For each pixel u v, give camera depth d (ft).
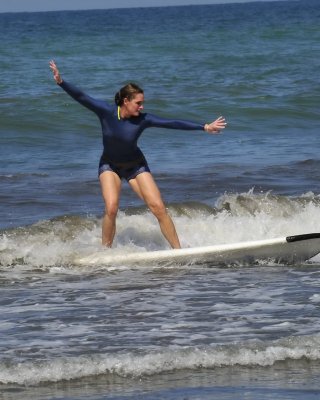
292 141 226.99
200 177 177.68
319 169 185.88
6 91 327.67
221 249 116.26
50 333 86.07
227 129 245.65
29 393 71.72
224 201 144.56
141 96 111.14
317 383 74.13
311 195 150.30
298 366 77.87
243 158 200.44
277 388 73.00
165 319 90.84
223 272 113.39
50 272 114.21
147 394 71.82
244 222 135.33
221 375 75.82
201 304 96.73
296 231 133.39
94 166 192.95
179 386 73.51
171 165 191.52
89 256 118.42
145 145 218.59
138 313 93.30
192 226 132.98
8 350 80.74
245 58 491.72
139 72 409.69
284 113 268.21
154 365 77.20
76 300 99.35
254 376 75.66
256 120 259.80
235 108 273.54
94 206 154.10
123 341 83.30
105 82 363.97
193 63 459.73
